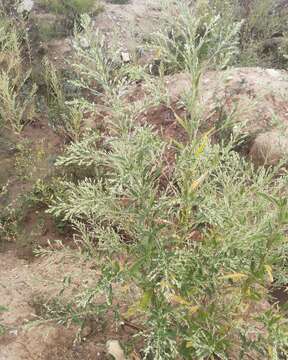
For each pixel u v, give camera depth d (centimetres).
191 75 235
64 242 427
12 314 347
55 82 573
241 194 273
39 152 517
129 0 872
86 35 229
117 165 229
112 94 237
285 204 223
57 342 327
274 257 242
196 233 294
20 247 423
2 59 621
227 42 248
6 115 557
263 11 765
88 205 250
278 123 299
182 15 232
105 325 333
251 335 302
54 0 743
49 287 368
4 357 313
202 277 242
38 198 462
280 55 688
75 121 510
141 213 237
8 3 738
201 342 236
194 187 236
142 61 671
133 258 270
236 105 268
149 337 237
